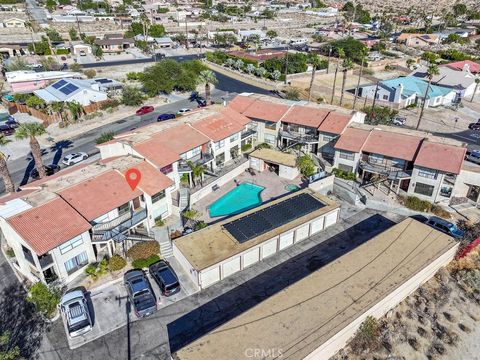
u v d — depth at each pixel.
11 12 197.38
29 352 31.61
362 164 55.59
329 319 31.72
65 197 40.59
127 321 34.50
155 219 46.22
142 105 86.50
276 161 57.84
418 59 135.25
